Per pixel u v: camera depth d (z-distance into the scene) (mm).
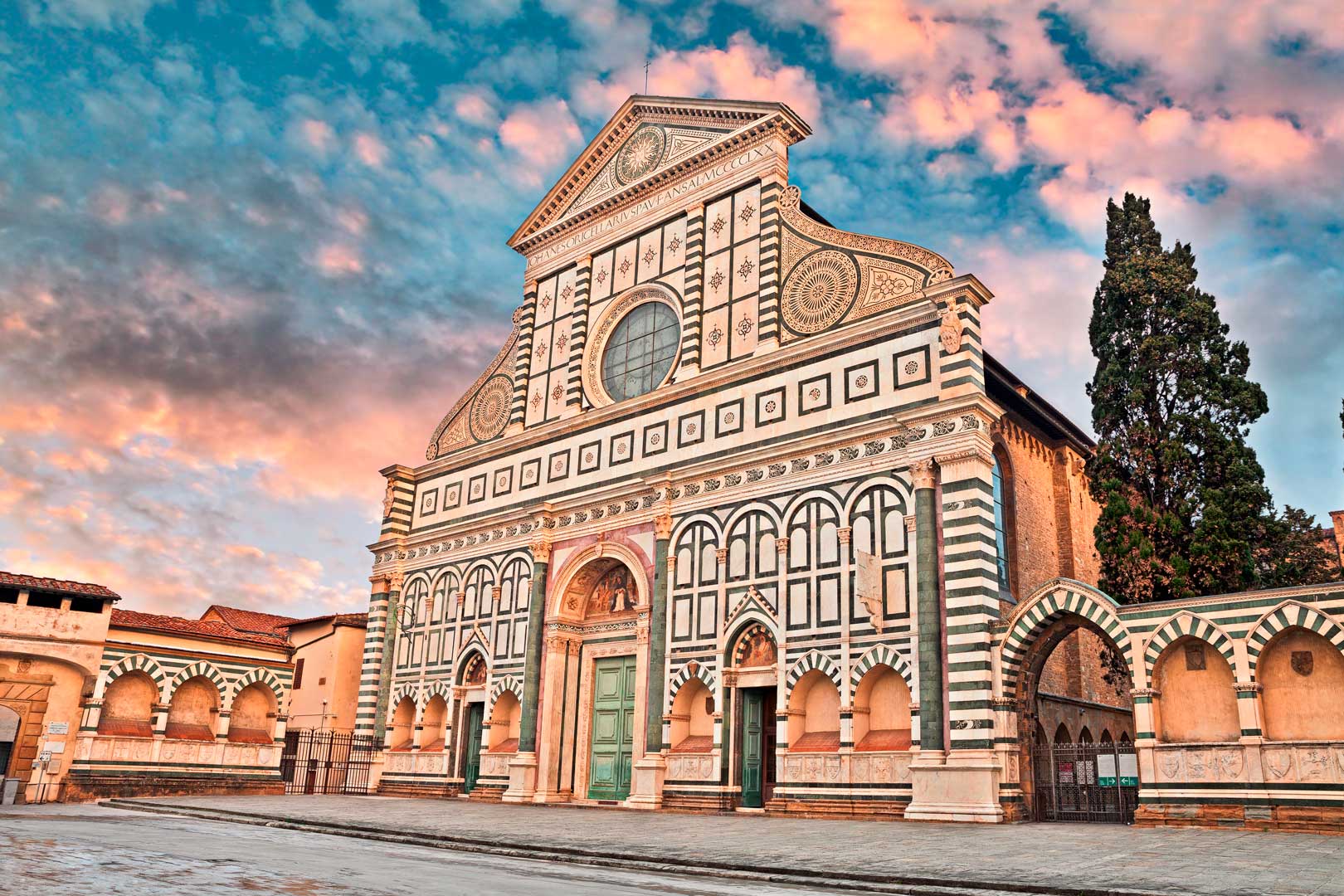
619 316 48375
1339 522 53125
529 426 50719
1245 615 27000
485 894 13391
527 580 46750
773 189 42594
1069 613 30203
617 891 14945
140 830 25141
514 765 43625
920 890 16250
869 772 32438
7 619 42438
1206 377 36062
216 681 48375
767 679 36375
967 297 34406
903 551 33469
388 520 54719
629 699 42719
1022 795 30484
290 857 18375
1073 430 41969
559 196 53219
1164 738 28125
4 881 12367
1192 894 14305
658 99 48406
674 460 42000
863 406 36156
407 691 51250
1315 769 25219
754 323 41438
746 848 21703
